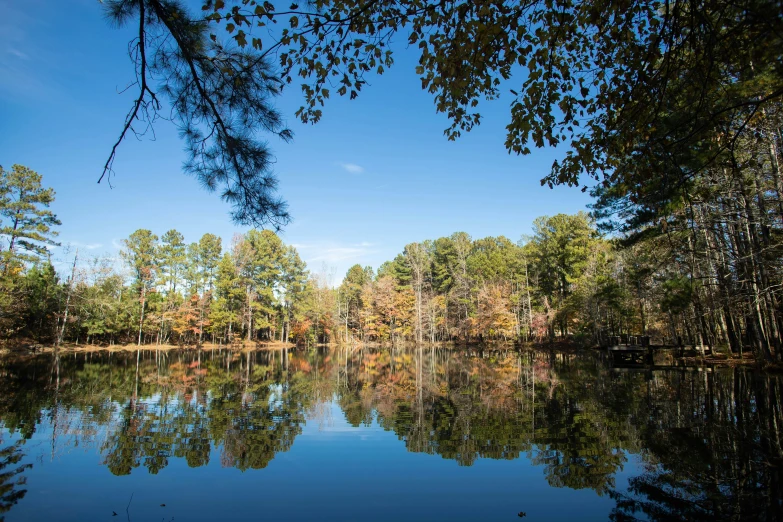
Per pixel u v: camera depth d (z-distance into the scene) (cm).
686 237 1517
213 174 447
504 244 6156
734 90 557
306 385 1728
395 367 2566
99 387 1584
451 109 500
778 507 528
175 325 4456
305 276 5816
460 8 396
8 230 2888
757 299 1516
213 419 1084
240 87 404
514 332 4325
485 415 1119
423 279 6050
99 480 675
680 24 398
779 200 1222
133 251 4466
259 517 549
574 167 522
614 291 2730
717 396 1226
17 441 873
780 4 274
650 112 473
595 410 1129
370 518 543
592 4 430
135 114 378
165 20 375
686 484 618
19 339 3300
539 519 535
